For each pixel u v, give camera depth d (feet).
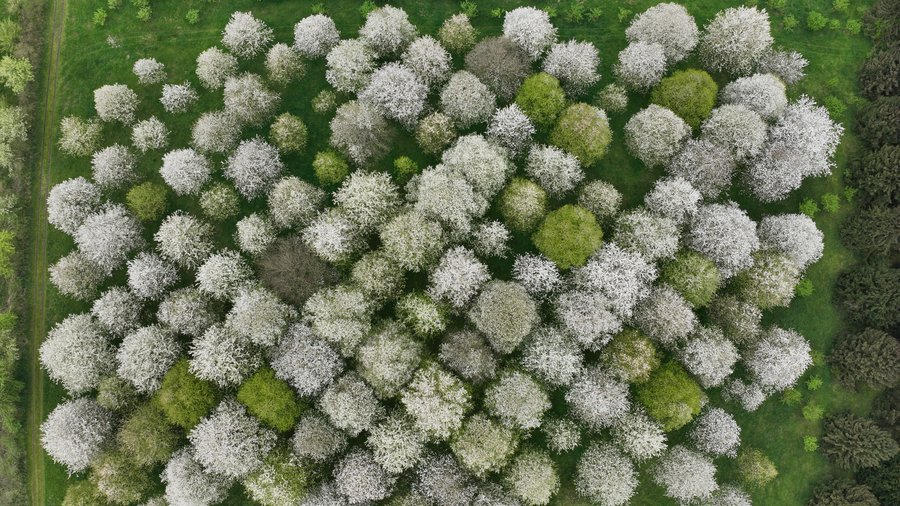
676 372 110.11
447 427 106.32
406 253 109.29
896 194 116.16
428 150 118.52
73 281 115.55
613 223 116.88
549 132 118.73
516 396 106.01
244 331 108.37
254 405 106.32
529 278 111.75
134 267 114.42
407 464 108.47
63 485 118.01
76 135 120.26
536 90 114.32
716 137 115.55
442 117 116.37
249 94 118.42
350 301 108.37
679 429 117.60
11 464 118.21
